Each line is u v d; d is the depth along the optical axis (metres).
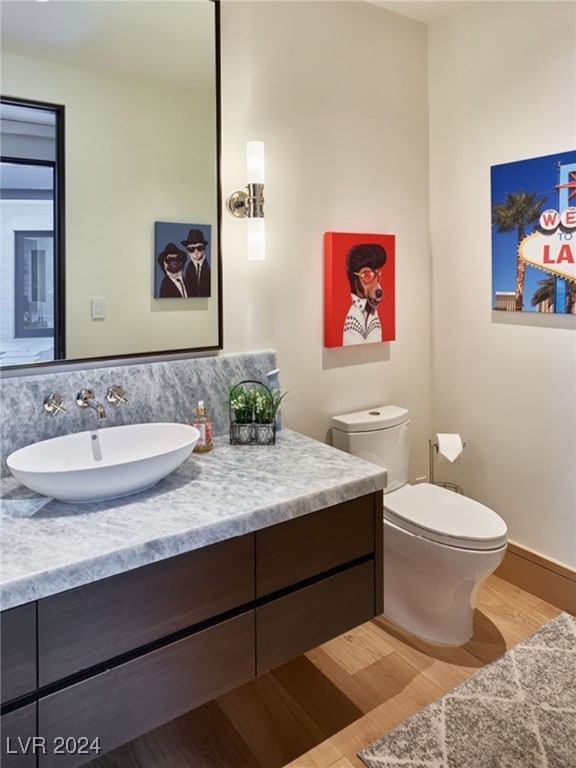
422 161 2.65
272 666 1.50
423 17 2.53
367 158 2.43
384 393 2.62
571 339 2.20
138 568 1.25
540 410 2.34
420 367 2.76
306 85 2.21
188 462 1.75
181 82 1.91
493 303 2.46
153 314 1.92
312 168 2.26
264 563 1.45
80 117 1.74
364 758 1.65
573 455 2.24
